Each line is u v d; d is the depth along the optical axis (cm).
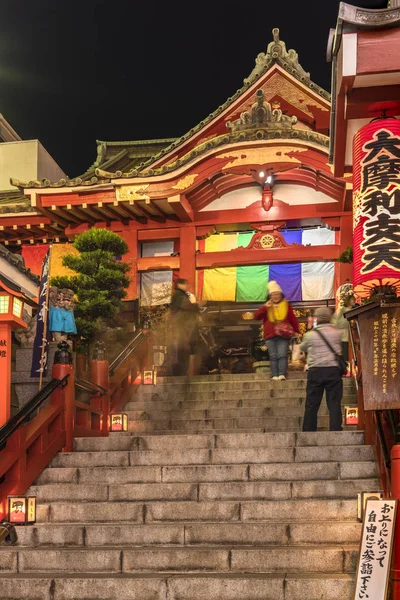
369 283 727
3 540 731
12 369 1123
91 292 1433
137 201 1759
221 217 1862
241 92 1952
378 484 772
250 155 1695
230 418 1088
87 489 817
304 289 1836
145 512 767
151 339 1495
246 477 820
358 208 731
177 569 673
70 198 1791
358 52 688
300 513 741
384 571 570
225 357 1828
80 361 1335
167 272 1891
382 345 716
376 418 752
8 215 1927
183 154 1989
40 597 648
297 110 1978
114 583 642
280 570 658
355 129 804
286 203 1845
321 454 854
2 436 775
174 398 1270
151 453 889
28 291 1264
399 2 789
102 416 1096
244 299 1858
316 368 970
